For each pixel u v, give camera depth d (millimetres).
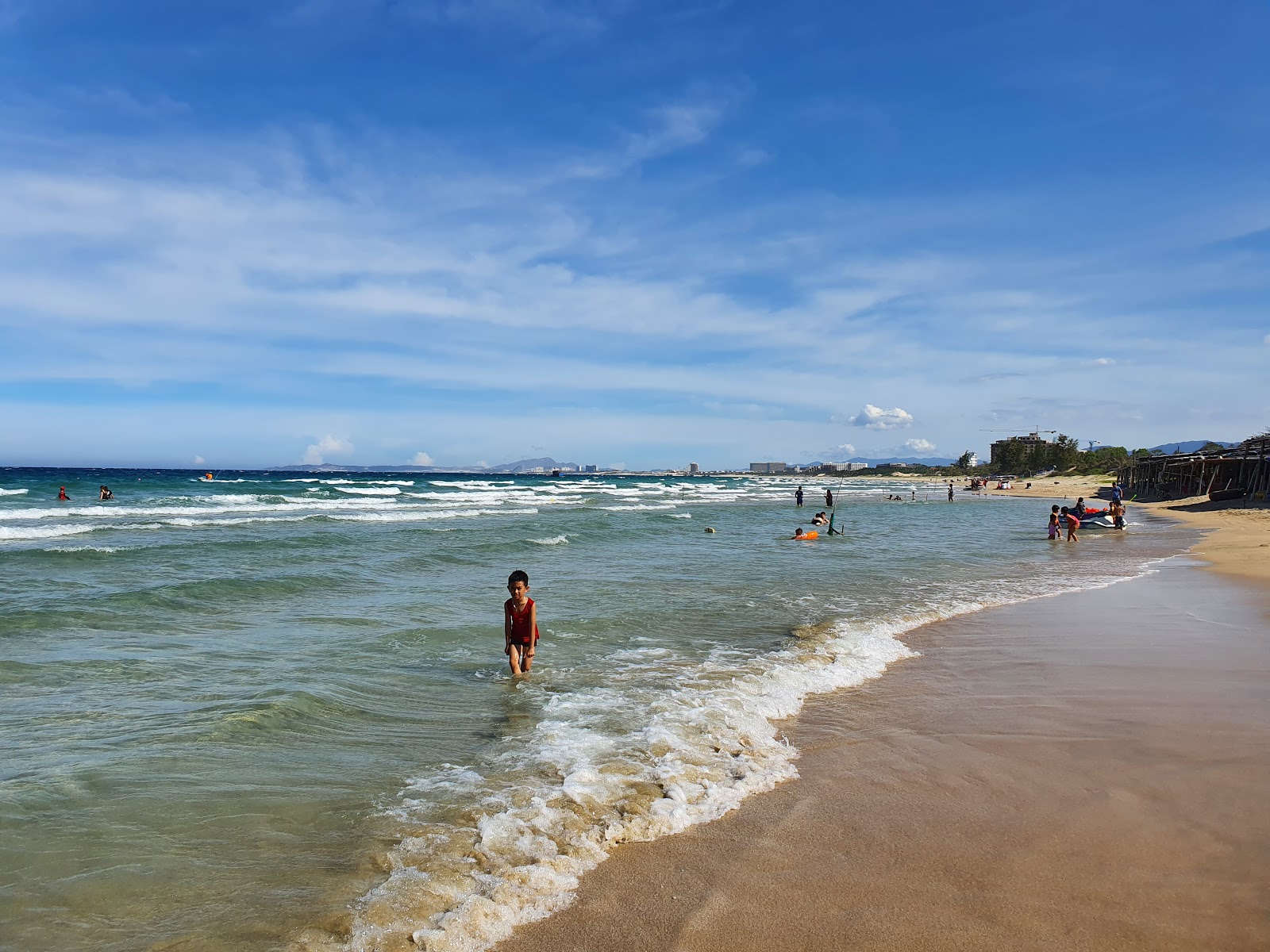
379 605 11625
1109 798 4480
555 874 3648
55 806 4418
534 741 5586
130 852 3869
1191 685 7020
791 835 4055
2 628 9414
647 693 6898
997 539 25562
